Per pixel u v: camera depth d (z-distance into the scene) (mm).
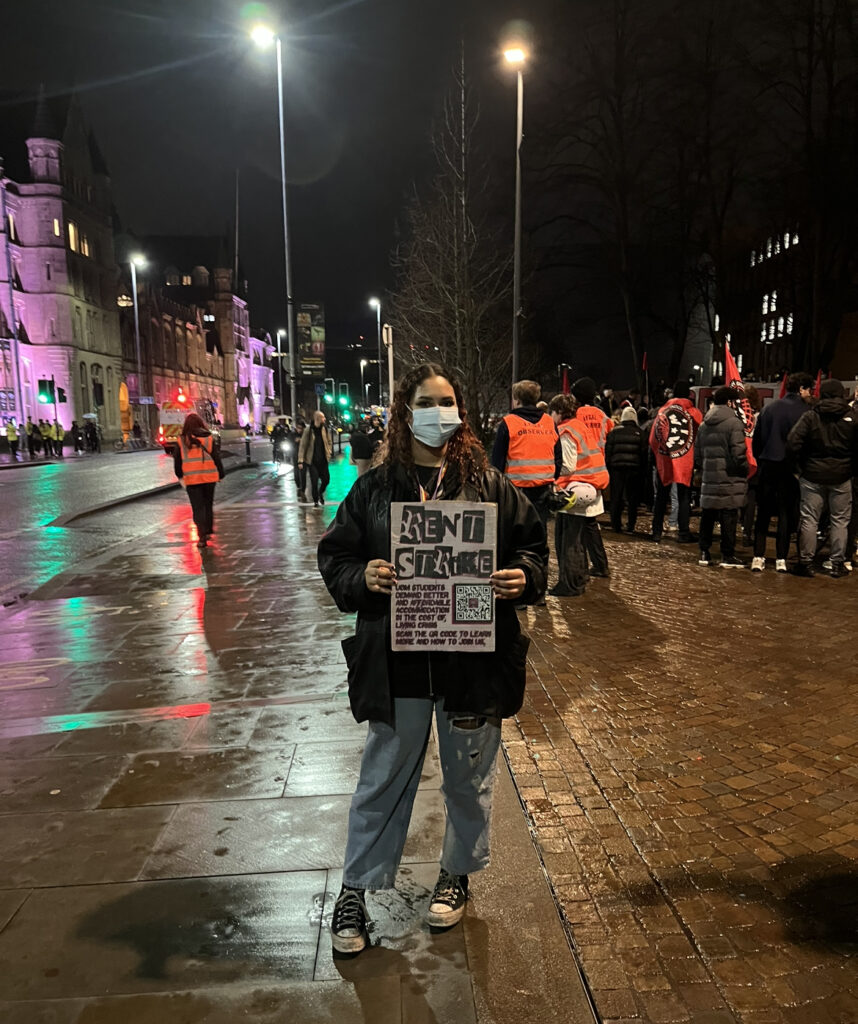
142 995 2227
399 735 2336
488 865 2703
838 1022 2121
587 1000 2201
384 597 2273
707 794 3385
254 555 9664
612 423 12164
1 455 38438
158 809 3291
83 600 7395
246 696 4680
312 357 25203
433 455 2348
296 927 2523
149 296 71062
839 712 4266
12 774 3660
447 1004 2189
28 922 2557
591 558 7809
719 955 2385
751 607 6516
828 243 21750
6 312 46438
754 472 9258
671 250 25719
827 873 2801
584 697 4516
